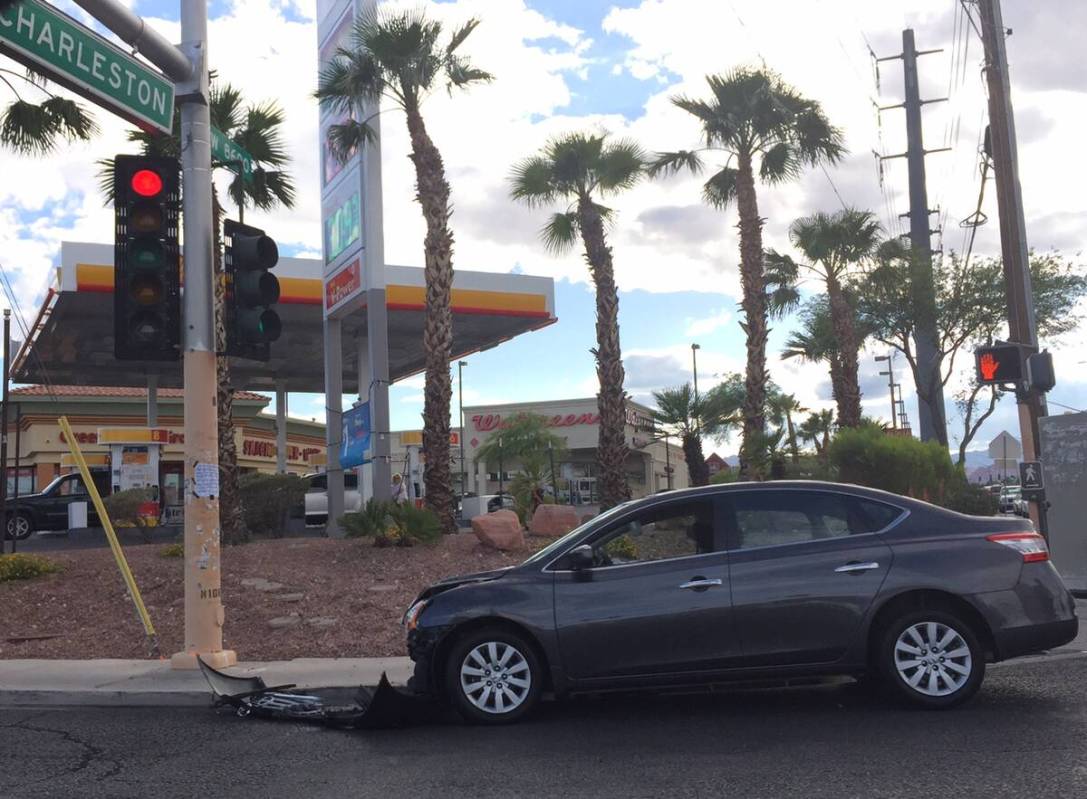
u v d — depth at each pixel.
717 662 7.11
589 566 7.31
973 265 31.78
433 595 7.55
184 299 10.00
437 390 17.16
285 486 20.25
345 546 15.41
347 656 10.67
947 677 7.00
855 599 7.07
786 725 6.85
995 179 17.91
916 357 33.12
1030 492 15.30
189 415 9.95
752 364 21.98
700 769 5.82
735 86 22.03
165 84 9.76
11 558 14.09
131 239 9.50
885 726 6.65
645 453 56.91
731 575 7.20
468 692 7.27
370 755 6.55
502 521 15.34
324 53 21.66
